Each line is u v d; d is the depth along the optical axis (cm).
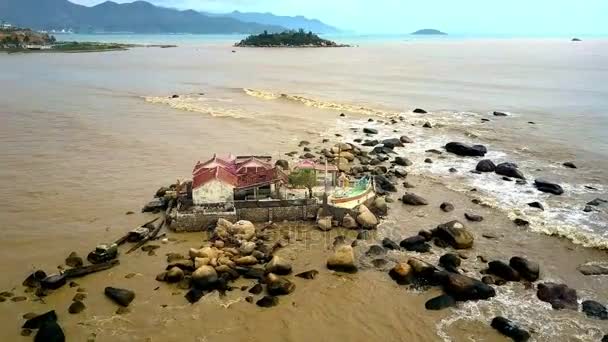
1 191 4738
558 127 7531
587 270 3450
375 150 6141
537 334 2794
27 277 3266
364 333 2784
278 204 4119
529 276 3303
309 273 3322
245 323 2847
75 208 4378
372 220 4056
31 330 2736
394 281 3294
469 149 6078
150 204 4359
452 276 3191
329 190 4353
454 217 4319
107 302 3014
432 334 2784
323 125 7625
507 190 4941
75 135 6825
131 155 5931
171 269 3275
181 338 2720
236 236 3747
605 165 5738
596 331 2819
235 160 4834
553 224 4141
